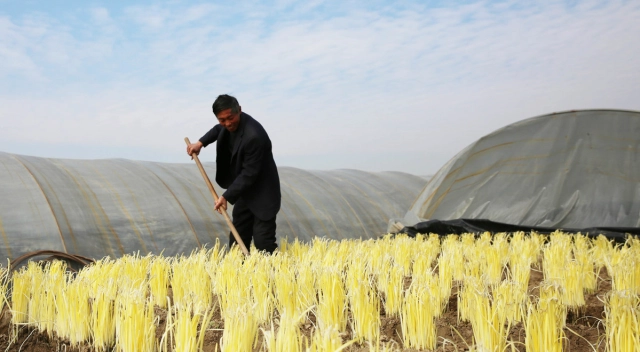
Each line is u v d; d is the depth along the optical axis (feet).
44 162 30.86
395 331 12.52
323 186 44.04
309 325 12.78
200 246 29.40
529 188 32.63
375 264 18.69
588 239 24.97
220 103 19.35
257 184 20.92
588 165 32.04
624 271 15.96
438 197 33.96
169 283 16.97
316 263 16.44
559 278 15.42
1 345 11.99
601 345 11.64
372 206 44.57
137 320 10.72
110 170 32.86
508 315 12.17
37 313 12.84
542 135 33.04
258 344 11.28
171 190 32.35
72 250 24.36
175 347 10.62
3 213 23.99
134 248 27.04
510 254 20.67
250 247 22.36
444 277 15.31
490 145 33.71
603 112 32.35
